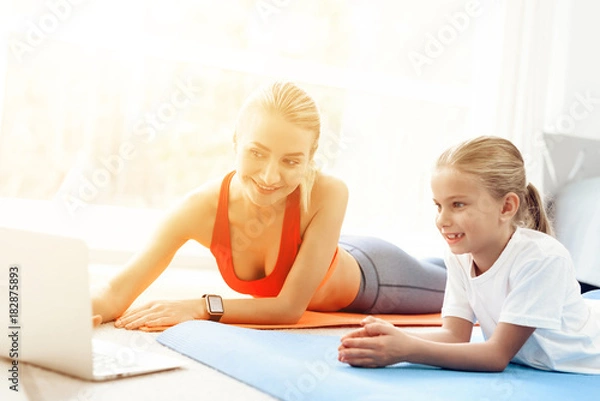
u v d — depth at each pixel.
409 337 1.24
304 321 1.83
